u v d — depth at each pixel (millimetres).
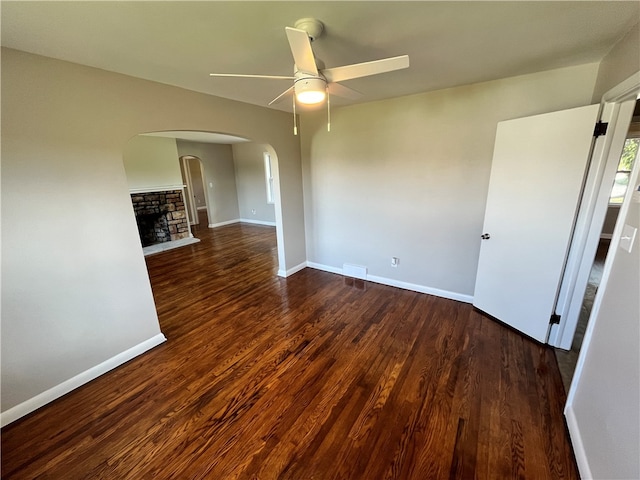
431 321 2844
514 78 2443
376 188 3490
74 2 1216
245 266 4629
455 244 3123
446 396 1918
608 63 1931
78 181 1963
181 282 4000
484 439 1614
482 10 1380
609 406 1284
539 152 2217
